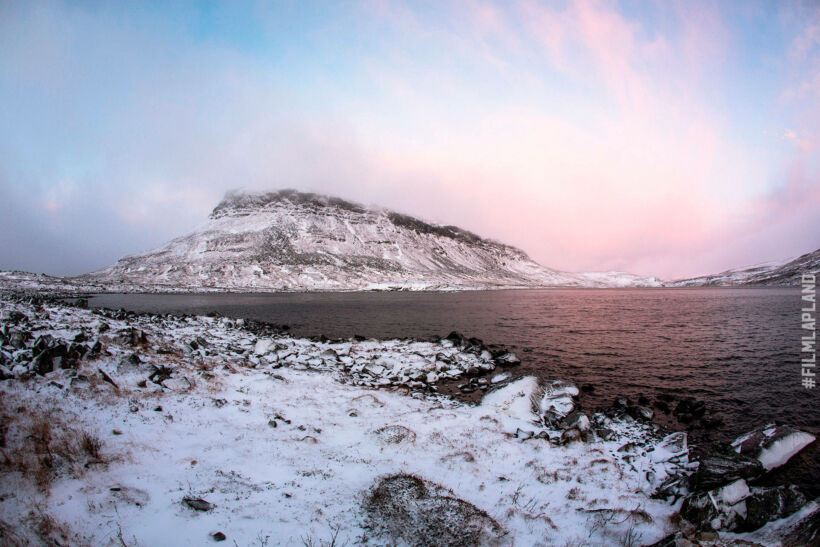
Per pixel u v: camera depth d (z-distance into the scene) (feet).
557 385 59.52
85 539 18.67
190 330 92.94
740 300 301.02
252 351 74.84
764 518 25.73
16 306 81.20
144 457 27.73
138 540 19.15
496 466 32.50
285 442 33.32
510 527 23.65
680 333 121.70
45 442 26.02
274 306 241.76
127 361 44.78
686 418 49.06
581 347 98.94
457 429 39.99
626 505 27.86
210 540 19.74
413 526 22.16
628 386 64.08
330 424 38.99
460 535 21.75
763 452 35.40
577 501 27.78
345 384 56.13
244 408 40.70
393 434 36.37
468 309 225.35
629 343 104.42
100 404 34.19
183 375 47.26
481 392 58.85
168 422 34.22
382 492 25.59
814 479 33.22
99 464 25.41
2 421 27.09
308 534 20.90
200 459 28.76
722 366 76.84
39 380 35.24
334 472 28.60
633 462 36.32
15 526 18.25
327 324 151.12
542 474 31.40
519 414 46.88
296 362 69.15
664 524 24.88
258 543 19.81
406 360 76.54
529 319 168.14
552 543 22.38
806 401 55.42
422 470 30.42
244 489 25.03
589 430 42.16
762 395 58.44
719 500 26.94
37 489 21.47
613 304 267.59
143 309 200.85
